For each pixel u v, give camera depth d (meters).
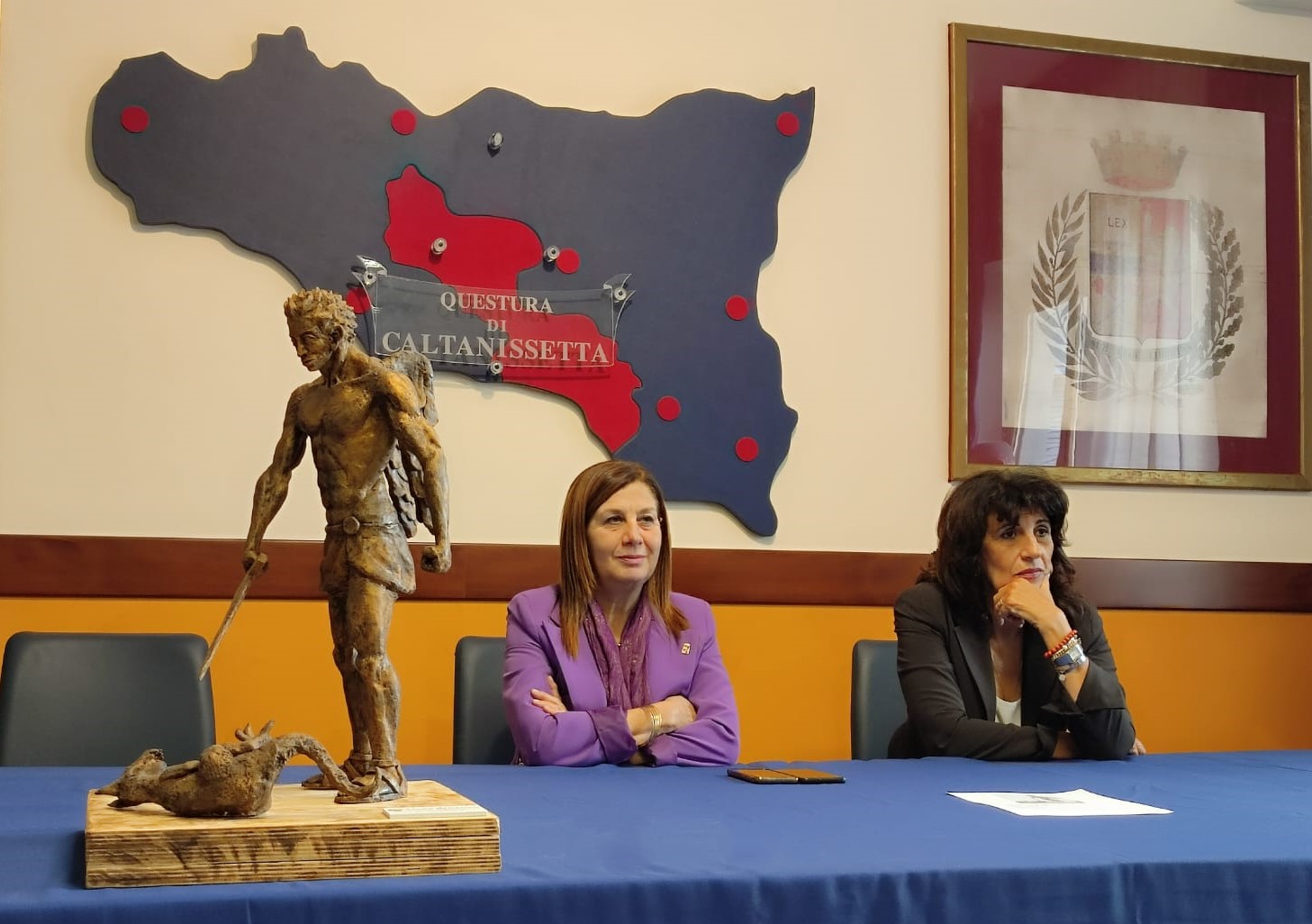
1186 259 3.98
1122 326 3.91
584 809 1.58
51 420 3.21
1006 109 3.85
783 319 3.68
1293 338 4.05
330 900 1.09
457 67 3.50
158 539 3.24
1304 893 1.33
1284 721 3.96
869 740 2.87
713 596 3.55
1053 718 2.39
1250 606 3.93
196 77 3.30
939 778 1.97
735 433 3.60
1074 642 2.41
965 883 1.24
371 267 3.37
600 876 1.17
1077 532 3.85
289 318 1.40
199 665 2.60
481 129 3.47
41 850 1.26
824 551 3.64
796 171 3.71
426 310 3.41
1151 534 3.91
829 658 3.63
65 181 3.24
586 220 3.53
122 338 3.26
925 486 3.76
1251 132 4.05
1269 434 4.02
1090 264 3.89
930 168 3.81
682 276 3.59
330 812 1.22
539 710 2.30
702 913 1.17
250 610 3.27
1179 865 1.30
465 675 2.71
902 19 3.81
